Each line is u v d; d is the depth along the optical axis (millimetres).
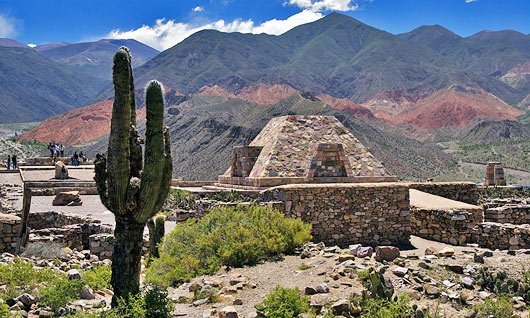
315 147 23094
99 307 10555
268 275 12086
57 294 10750
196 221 17406
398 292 10148
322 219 17203
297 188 17062
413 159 83625
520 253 12781
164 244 15000
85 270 14297
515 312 9375
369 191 17625
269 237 14141
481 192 26312
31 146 105250
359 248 12953
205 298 11039
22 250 15820
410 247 16844
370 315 9055
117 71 10047
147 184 10117
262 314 9352
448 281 10539
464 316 9148
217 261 13273
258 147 25531
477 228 16625
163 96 10234
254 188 22578
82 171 42781
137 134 10766
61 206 28031
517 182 61031
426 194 21562
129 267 10469
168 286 12930
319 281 10938
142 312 9539
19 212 24016
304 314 9383
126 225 10430
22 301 10516
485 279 10383
